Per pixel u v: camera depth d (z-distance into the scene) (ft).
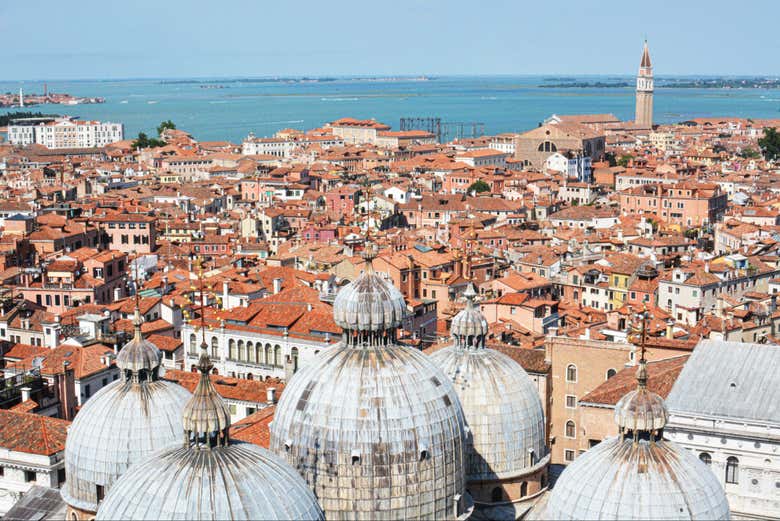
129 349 319.88
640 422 247.29
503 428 327.06
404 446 279.49
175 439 311.88
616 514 240.94
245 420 387.14
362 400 282.15
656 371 395.96
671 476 243.60
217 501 233.14
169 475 237.66
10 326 631.56
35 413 423.23
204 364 244.22
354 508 279.69
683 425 339.57
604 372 448.24
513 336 579.48
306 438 283.18
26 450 374.22
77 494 312.91
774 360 357.00
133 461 307.37
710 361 362.33
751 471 334.03
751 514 335.26
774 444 329.72
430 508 284.00
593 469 248.52
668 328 526.98
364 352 293.43
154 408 314.14
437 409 286.87
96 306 645.92
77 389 474.08
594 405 388.78
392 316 294.46
